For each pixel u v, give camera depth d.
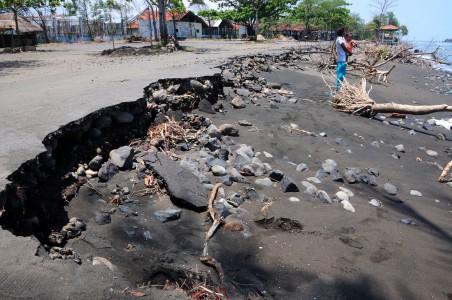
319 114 10.14
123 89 7.66
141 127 6.87
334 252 4.37
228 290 3.68
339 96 11.02
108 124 6.16
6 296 2.52
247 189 5.51
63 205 4.57
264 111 9.58
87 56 21.27
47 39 49.19
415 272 4.14
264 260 4.15
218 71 10.46
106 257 3.92
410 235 4.89
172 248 4.24
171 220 4.71
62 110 5.93
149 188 5.27
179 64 12.76
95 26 60.44
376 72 16.34
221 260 4.11
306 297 3.67
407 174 7.12
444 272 4.20
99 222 4.46
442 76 22.83
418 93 15.40
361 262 4.23
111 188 5.16
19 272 2.72
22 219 3.69
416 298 3.77
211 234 4.47
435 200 6.11
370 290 3.82
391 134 9.48
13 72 13.66
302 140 8.05
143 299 2.75
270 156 6.99
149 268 3.87
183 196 4.95
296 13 61.12
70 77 10.92
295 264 4.12
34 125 5.19
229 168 6.08
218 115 8.78
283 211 5.14
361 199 5.79
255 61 15.10
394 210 5.57
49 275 2.75
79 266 2.95
